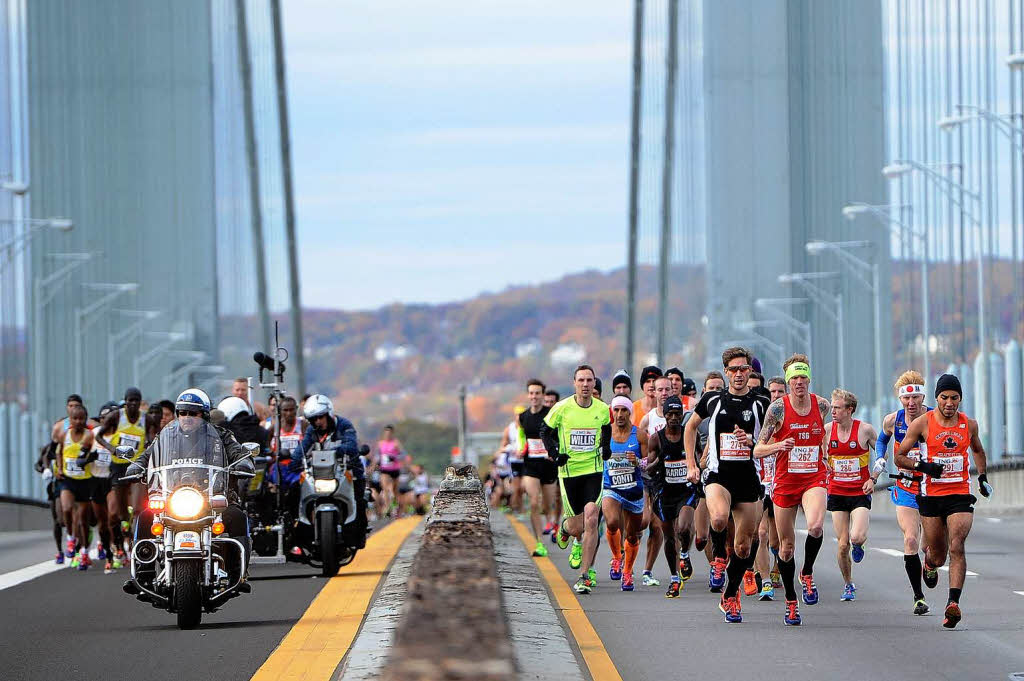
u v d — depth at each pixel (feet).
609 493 168.35
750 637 131.34
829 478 161.79
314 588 173.27
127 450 142.61
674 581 165.27
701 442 159.12
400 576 180.55
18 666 116.98
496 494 578.25
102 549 228.02
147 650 124.47
